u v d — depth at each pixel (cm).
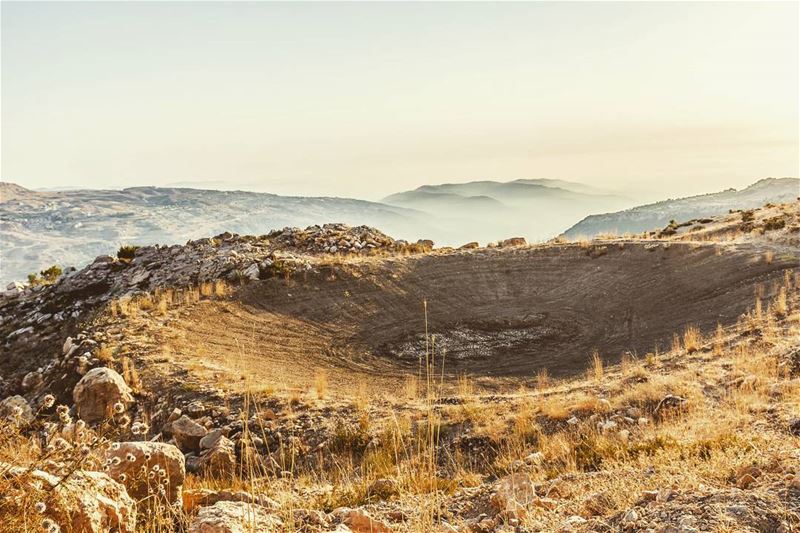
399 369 2184
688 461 664
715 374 1448
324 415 1614
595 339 2403
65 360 2150
